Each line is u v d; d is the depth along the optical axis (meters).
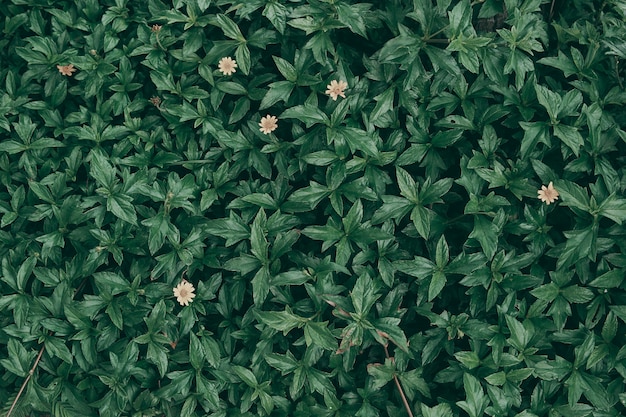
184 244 1.19
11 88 1.29
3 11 1.33
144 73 1.29
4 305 1.19
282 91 1.21
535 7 1.21
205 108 1.24
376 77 1.21
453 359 1.20
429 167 1.20
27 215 1.23
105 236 1.20
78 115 1.26
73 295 1.21
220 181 1.22
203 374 1.19
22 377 1.22
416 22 1.22
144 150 1.25
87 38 1.28
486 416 1.16
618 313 1.14
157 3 1.27
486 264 1.17
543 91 1.17
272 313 1.15
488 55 1.19
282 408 1.18
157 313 1.17
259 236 1.17
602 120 1.20
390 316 1.17
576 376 1.15
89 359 1.19
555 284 1.16
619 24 1.26
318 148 1.20
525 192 1.16
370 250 1.18
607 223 1.19
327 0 1.19
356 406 1.18
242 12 1.19
